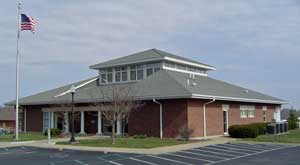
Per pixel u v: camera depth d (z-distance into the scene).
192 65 40.03
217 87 36.38
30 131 41.59
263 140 28.64
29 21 33.50
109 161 18.33
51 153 22.42
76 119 38.41
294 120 47.41
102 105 30.92
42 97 41.16
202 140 28.70
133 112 32.19
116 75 39.66
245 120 37.78
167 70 36.22
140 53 40.31
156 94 30.14
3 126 69.69
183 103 29.42
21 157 20.70
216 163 17.19
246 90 41.81
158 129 30.67
